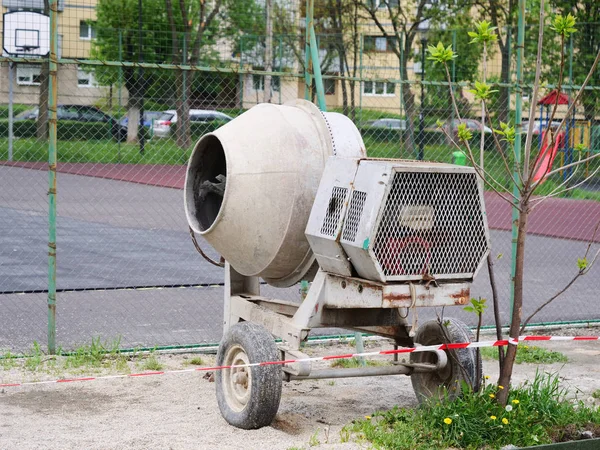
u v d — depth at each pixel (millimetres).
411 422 6930
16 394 7852
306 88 9336
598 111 17016
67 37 32281
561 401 7602
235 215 7289
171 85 26531
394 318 7375
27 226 19109
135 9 31875
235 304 7973
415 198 6383
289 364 6949
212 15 33125
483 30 6613
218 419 7184
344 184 6578
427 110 22594
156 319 11055
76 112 29844
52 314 9180
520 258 6863
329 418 7371
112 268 14766
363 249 6281
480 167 6750
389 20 37031
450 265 6535
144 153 27156
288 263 7367
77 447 6414
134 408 7504
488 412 6816
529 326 11180
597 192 24719
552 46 24844
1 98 28594
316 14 34688
